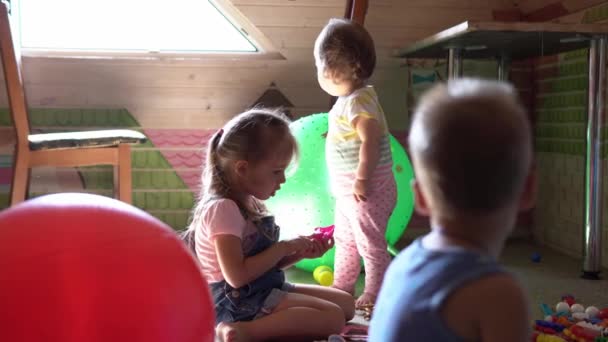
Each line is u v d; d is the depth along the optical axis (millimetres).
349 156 1995
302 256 1708
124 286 1011
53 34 2801
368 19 2865
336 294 1787
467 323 726
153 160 2865
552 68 2799
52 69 2748
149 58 2791
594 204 2264
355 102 1966
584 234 2508
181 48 2877
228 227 1554
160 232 1114
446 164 749
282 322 1586
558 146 2764
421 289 755
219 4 2787
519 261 2561
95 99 2797
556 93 2768
